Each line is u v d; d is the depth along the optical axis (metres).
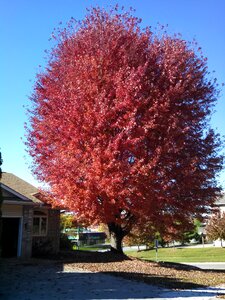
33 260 20.33
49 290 12.77
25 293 12.26
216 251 41.66
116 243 22.58
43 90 20.22
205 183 19.78
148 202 17.34
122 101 17.34
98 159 16.69
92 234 60.97
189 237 53.59
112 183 16.28
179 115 18.47
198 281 15.47
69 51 20.23
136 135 17.27
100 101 17.44
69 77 18.86
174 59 19.45
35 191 25.31
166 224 19.94
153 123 17.67
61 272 16.33
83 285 13.71
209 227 44.72
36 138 19.84
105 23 19.92
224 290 13.70
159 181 17.81
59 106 19.08
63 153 18.16
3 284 13.73
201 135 19.95
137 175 16.58
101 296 12.02
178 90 18.20
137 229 26.47
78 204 17.53
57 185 18.47
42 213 25.03
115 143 16.70
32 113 20.45
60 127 18.19
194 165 18.64
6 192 21.48
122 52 18.66
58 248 25.66
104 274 16.02
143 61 19.06
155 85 18.64
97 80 18.11
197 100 19.84
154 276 16.11
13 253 22.17
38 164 20.25
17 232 22.30
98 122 17.23
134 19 20.17
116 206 17.75
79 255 23.05
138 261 20.31
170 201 18.30
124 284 14.13
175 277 16.22
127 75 17.97
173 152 18.03
